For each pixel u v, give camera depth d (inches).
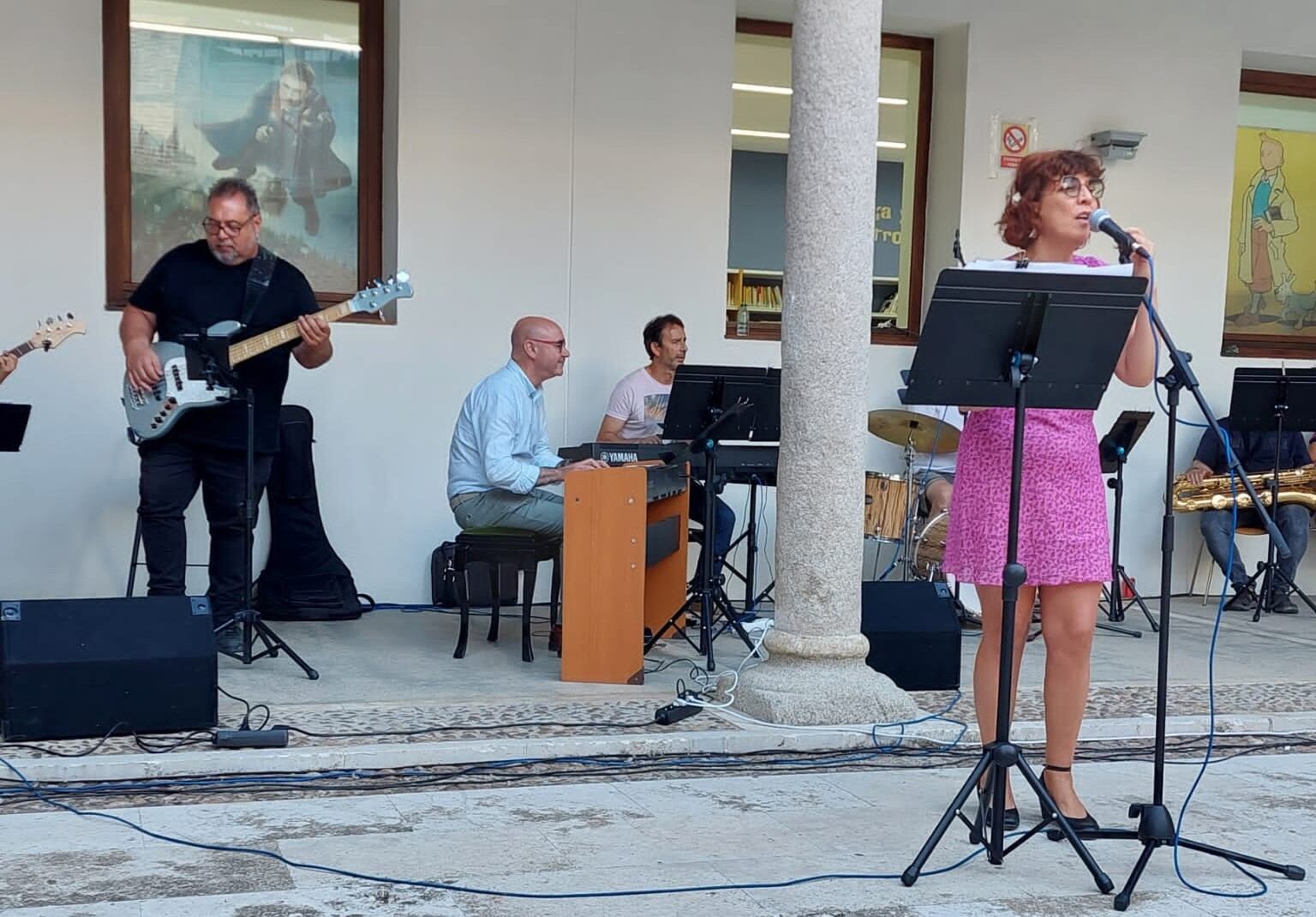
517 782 149.6
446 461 251.1
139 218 240.5
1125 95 282.8
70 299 230.7
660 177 259.3
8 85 225.3
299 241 250.2
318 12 248.7
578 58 252.8
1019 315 114.6
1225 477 271.9
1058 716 132.0
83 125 229.6
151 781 144.8
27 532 230.7
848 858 125.9
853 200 169.0
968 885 118.9
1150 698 193.8
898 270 290.5
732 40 261.1
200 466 196.4
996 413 129.6
